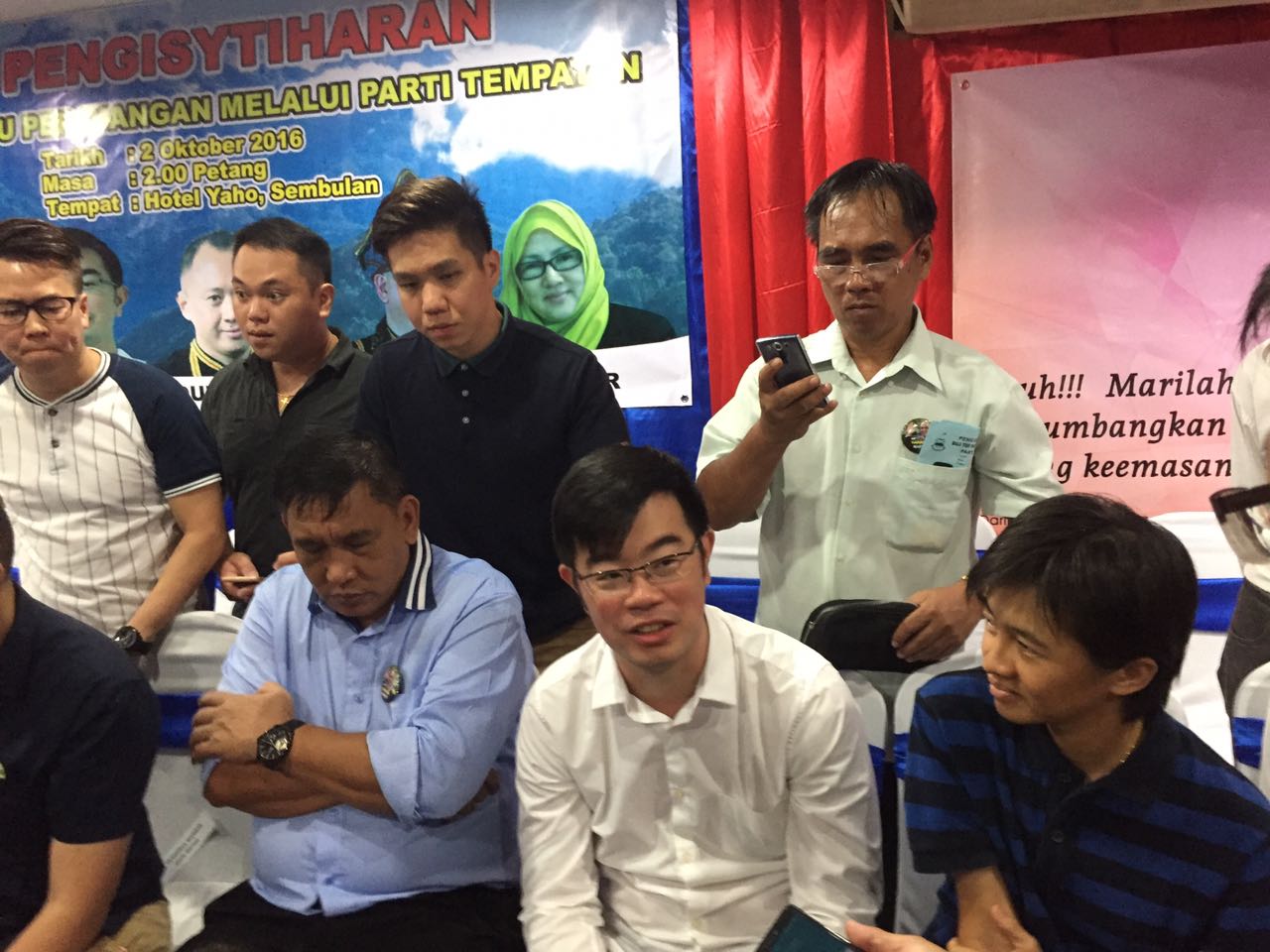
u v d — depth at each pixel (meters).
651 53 2.50
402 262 1.66
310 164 2.78
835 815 1.23
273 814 1.44
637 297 2.59
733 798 1.26
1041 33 2.30
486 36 2.61
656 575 1.11
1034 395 2.42
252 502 2.22
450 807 1.38
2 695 1.29
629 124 2.54
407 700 1.46
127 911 1.44
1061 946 1.08
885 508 1.69
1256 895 0.96
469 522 1.80
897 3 2.21
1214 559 2.34
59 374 1.90
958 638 1.42
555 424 1.75
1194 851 0.99
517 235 2.66
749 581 2.39
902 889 1.36
